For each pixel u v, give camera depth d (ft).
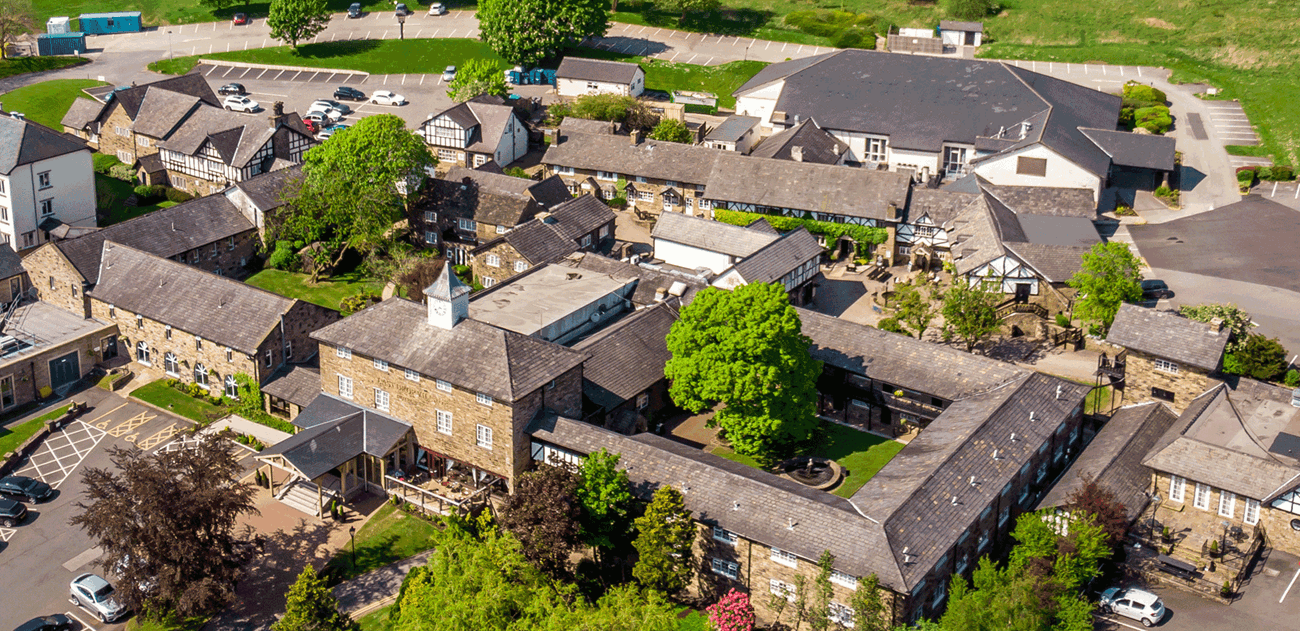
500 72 561.02
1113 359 354.54
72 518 296.92
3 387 343.46
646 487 273.75
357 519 295.48
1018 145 458.09
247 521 293.64
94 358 364.38
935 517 256.73
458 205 429.79
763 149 485.15
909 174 431.84
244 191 422.00
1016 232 408.05
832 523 252.42
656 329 341.00
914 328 363.76
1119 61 631.56
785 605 257.75
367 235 411.13
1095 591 266.98
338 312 356.38
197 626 266.57
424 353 298.56
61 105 560.61
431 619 243.19
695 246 406.62
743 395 292.20
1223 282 403.13
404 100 586.86
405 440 306.76
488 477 297.53
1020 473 284.00
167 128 492.95
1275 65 608.19
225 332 336.90
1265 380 328.90
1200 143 524.11
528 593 250.57
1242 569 268.41
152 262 365.40
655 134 515.09
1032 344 368.27
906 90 515.91
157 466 272.51
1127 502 279.69
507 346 292.20
